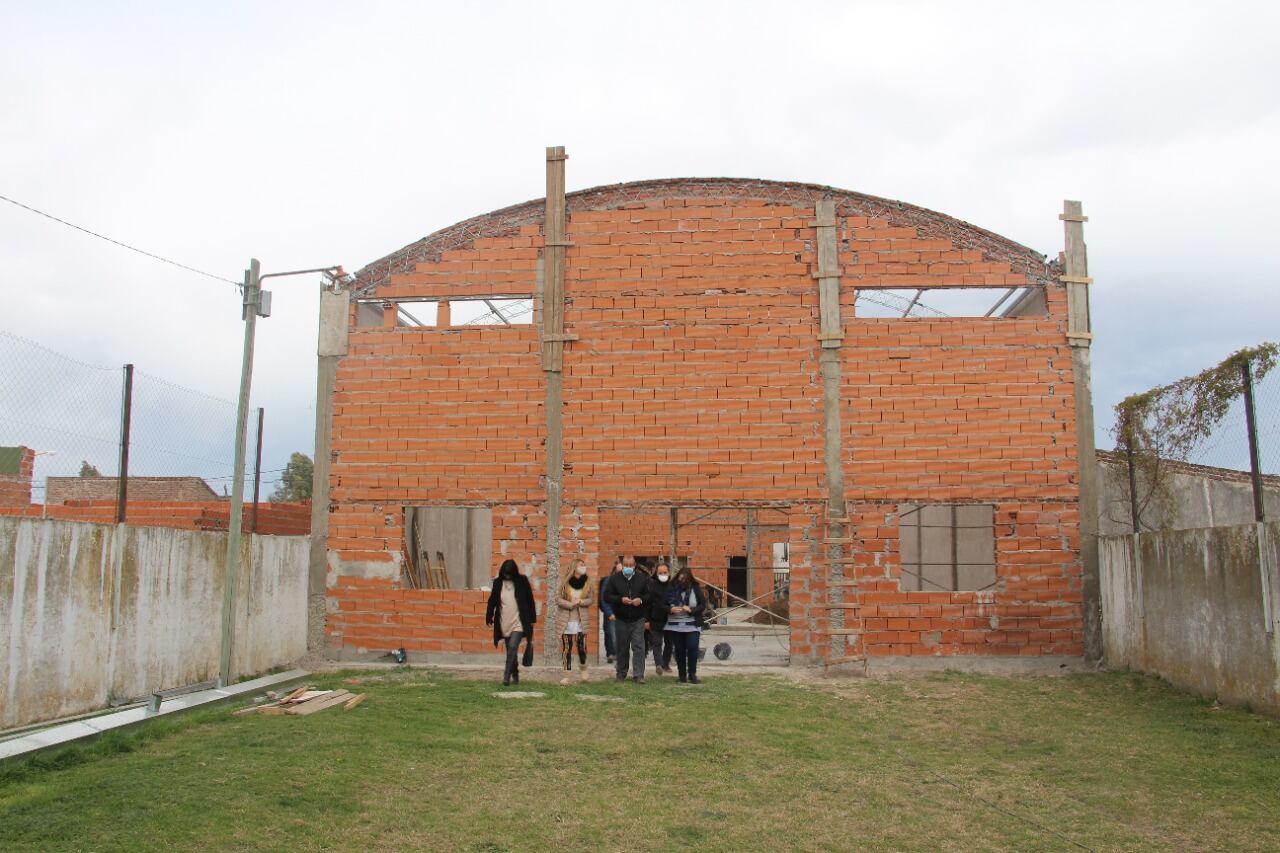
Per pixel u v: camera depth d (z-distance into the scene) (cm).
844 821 842
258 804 802
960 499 1739
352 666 1758
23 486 1184
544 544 1784
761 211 1823
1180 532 1427
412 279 1866
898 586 1730
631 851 752
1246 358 1272
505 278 1852
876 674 1669
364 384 1845
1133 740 1153
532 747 1075
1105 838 802
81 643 1155
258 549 1609
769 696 1461
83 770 898
